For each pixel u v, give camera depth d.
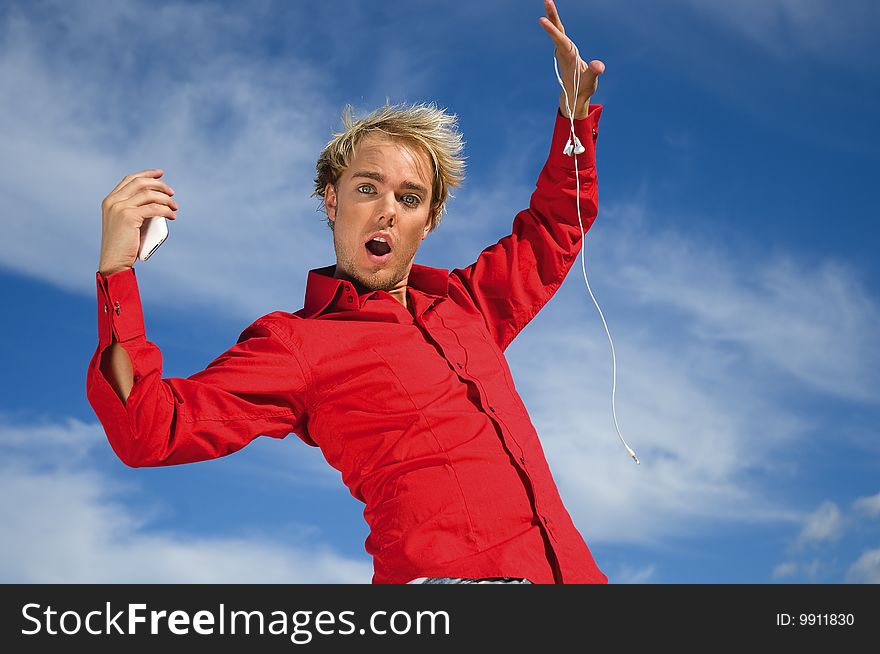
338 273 2.18
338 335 1.95
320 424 1.93
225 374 1.82
